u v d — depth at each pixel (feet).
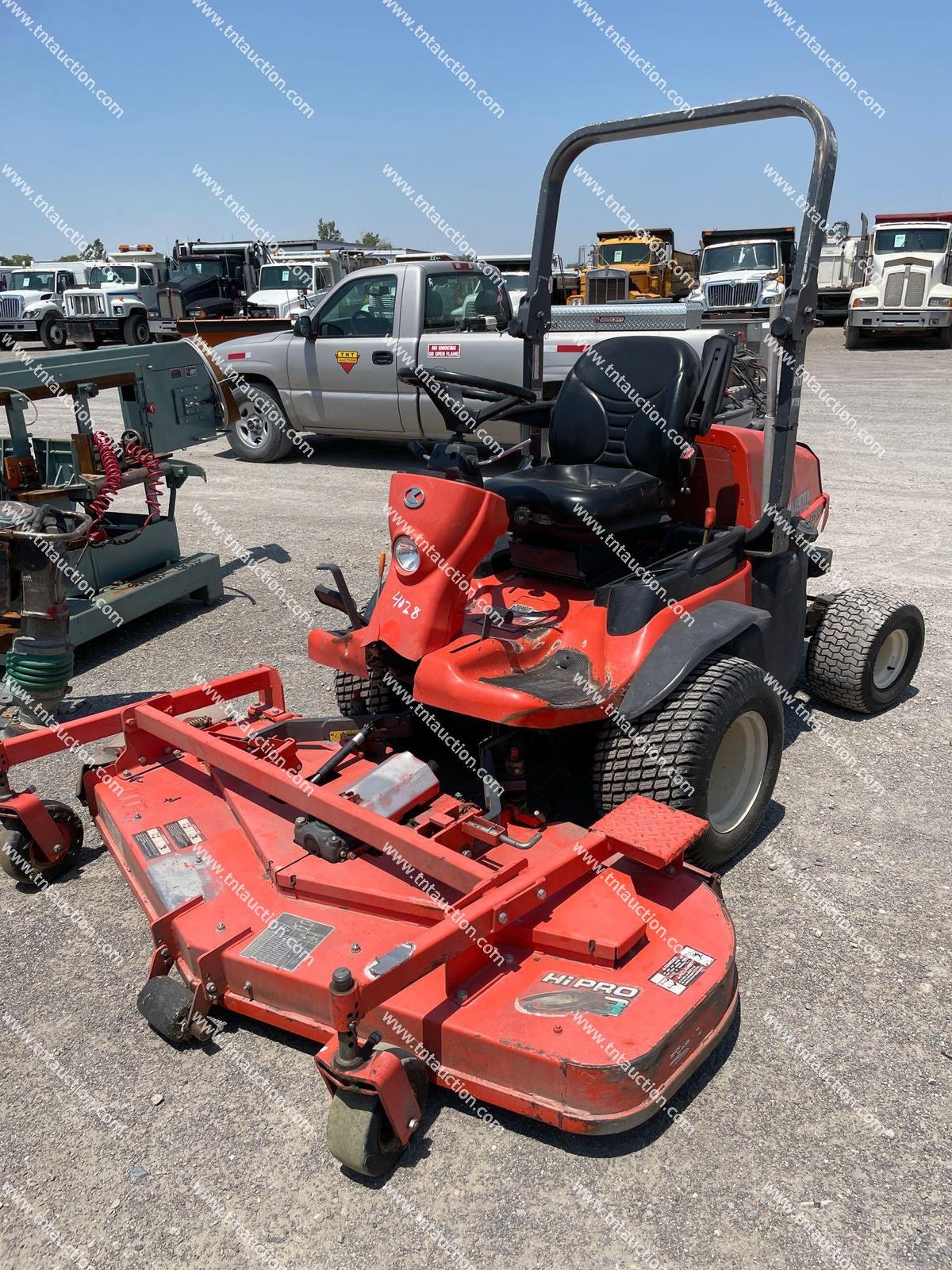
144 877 10.03
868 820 12.46
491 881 8.20
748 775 11.57
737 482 12.92
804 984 9.55
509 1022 7.79
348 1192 7.52
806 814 12.62
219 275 71.77
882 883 11.13
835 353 68.08
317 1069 8.59
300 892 9.56
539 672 10.69
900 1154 7.68
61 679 13.47
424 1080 7.65
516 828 10.18
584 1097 7.34
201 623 19.97
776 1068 8.55
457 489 10.01
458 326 31.94
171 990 8.88
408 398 31.83
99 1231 7.29
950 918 10.52
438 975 8.50
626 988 8.07
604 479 12.28
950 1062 8.57
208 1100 8.45
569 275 66.59
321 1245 7.11
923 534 25.05
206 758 10.86
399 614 10.54
